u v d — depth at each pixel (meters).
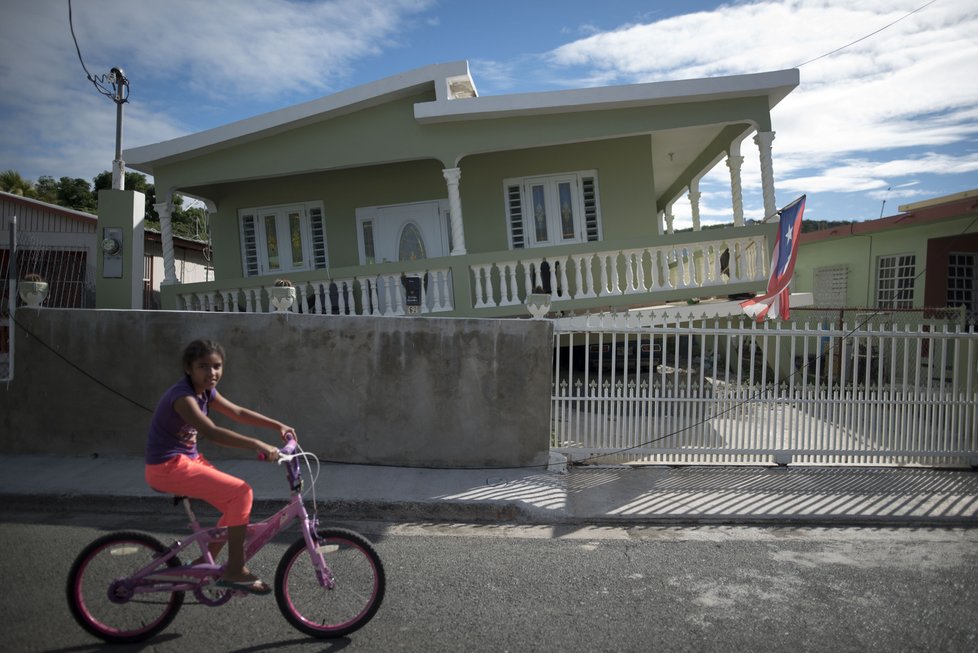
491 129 10.66
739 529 5.51
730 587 4.27
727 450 7.05
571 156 12.48
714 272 10.17
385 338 6.76
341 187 13.05
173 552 3.42
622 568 4.58
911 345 12.37
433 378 6.74
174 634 3.48
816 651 3.45
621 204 12.41
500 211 12.58
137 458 6.83
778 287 8.20
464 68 10.35
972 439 7.03
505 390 6.76
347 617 3.56
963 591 4.25
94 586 3.41
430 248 12.87
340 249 13.05
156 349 6.83
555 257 10.32
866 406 7.08
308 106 10.66
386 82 10.52
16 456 6.87
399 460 6.77
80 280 11.91
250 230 13.27
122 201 9.95
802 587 4.28
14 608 3.71
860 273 16.72
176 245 17.80
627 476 6.71
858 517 5.68
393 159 10.84
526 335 6.76
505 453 6.78
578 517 5.65
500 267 10.41
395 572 4.43
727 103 10.41
